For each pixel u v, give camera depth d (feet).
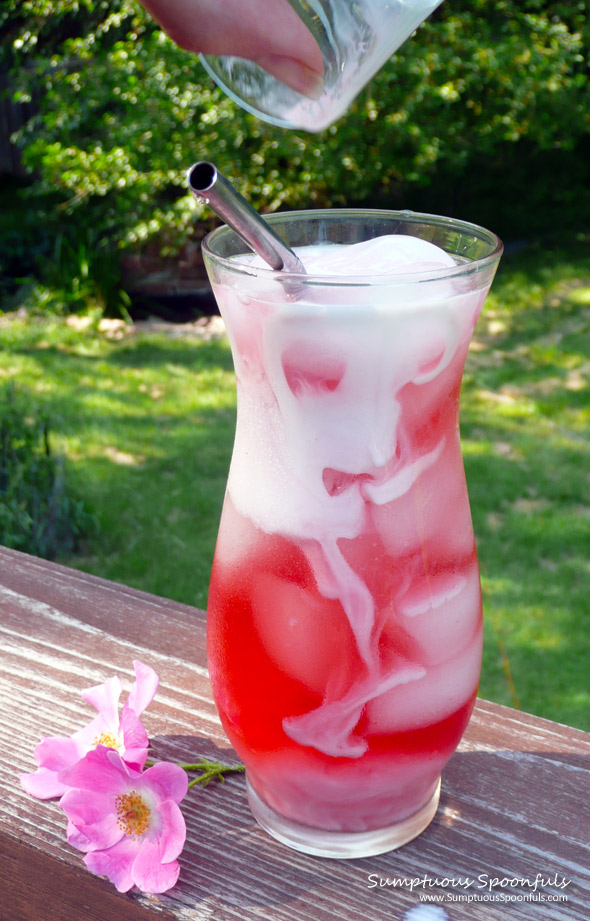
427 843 1.61
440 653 1.54
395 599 1.51
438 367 1.48
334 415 1.47
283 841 1.61
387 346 1.44
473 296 1.49
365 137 8.48
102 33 8.73
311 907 1.53
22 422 5.60
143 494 5.84
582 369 7.47
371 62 1.57
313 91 1.58
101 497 5.77
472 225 1.60
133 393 7.23
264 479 1.53
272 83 1.63
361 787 1.55
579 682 4.25
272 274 1.43
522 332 8.20
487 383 7.28
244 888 1.56
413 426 1.49
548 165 11.17
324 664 1.51
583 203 10.83
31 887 1.61
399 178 9.84
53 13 8.80
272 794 1.60
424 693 1.54
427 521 1.52
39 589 2.00
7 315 8.79
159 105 8.16
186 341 8.25
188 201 8.11
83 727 1.75
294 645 1.52
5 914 1.60
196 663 1.86
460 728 1.59
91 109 8.73
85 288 8.79
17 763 1.71
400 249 1.55
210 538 5.38
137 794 1.60
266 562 1.53
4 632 1.91
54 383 7.35
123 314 8.70
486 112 9.11
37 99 10.69
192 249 8.78
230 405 7.03
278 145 7.98
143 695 1.71
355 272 1.51
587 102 9.28
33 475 5.22
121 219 8.72
